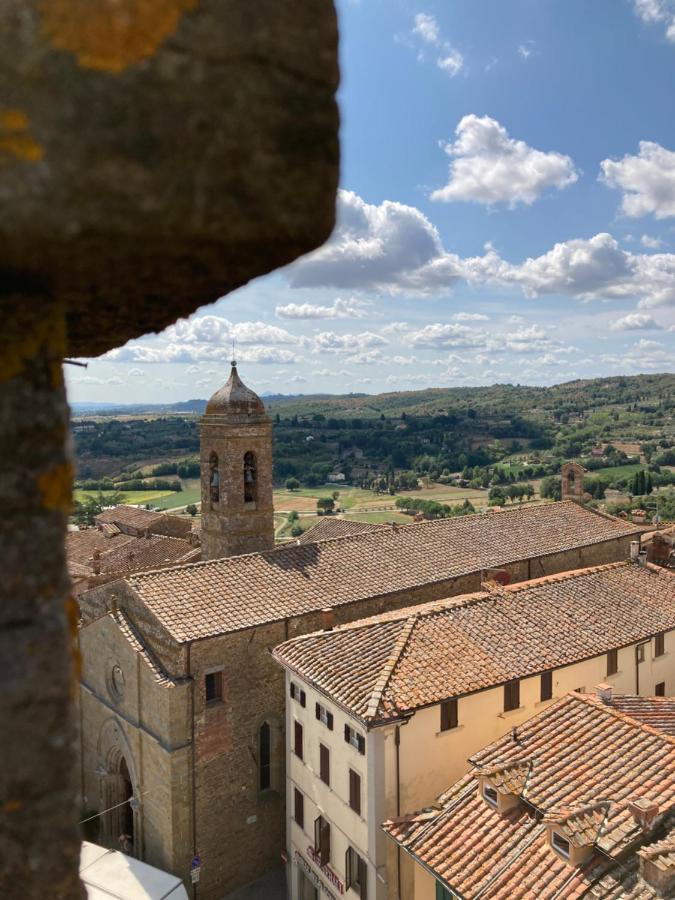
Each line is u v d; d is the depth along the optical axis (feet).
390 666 71.67
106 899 75.72
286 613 90.63
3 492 9.11
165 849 84.69
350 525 158.20
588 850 51.62
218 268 10.25
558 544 126.00
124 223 8.48
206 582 94.94
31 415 9.39
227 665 86.43
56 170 8.04
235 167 8.94
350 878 70.49
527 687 76.38
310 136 9.48
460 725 71.15
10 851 9.15
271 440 118.52
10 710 9.08
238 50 8.82
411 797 67.67
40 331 9.61
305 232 9.65
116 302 11.44
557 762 61.77
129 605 92.43
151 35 8.33
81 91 8.09
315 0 9.44
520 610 87.51
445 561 112.37
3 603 9.09
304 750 79.56
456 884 54.24
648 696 81.41
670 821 52.24
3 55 7.85
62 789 9.46
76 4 8.00
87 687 100.99
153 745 86.02
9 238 8.12
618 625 87.92
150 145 8.44
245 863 89.20
